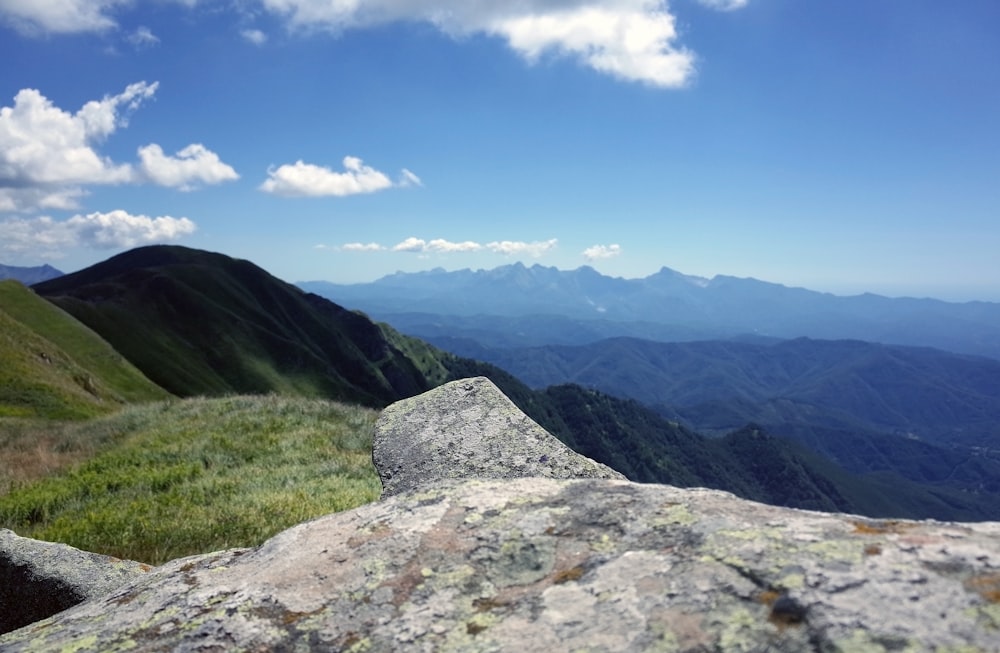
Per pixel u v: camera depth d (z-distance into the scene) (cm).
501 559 355
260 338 16425
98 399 6162
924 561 260
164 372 13288
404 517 423
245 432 2352
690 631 254
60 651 350
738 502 360
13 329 6284
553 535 365
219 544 1205
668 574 296
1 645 388
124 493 1691
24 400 5069
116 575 752
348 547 400
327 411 2742
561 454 877
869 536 291
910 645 214
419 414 995
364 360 19312
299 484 1653
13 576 741
